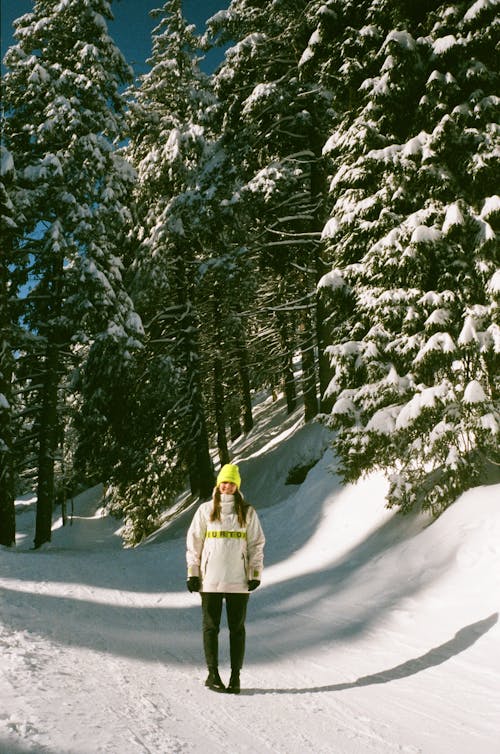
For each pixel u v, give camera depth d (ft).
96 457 67.26
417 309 27.40
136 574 35.22
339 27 33.94
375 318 28.17
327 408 54.75
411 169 27.96
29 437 60.85
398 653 16.97
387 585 23.29
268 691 13.60
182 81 68.08
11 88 56.95
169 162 60.70
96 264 55.42
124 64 60.54
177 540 49.70
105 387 60.54
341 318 33.27
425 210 27.68
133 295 62.18
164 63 67.36
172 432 67.21
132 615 22.70
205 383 83.92
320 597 24.40
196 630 20.79
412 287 27.96
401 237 27.20
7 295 54.70
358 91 30.37
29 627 16.92
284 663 16.53
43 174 53.26
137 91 66.59
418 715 12.27
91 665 13.75
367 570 25.71
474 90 27.86
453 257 26.96
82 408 63.52
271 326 87.97
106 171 57.62
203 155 59.77
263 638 19.62
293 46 50.31
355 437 28.78
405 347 27.17
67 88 56.59
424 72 28.68
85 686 11.41
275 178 49.06
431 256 27.32
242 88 52.37
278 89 49.47
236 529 13.57
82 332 57.16
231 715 11.23
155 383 64.23
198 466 66.33
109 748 7.93
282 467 60.03
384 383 27.78
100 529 130.11
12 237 55.62
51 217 56.13
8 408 51.75
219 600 13.69
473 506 24.73
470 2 28.07
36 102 57.06
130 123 66.18
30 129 57.00
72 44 59.88
